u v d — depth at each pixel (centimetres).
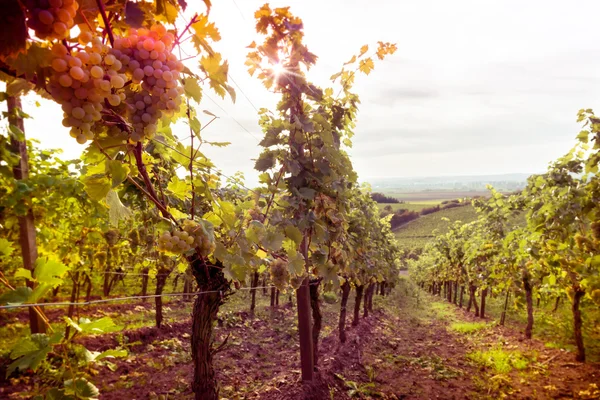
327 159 494
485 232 1338
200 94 144
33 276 124
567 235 747
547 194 813
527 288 1116
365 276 1113
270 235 319
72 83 89
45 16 74
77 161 616
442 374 789
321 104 553
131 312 1089
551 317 1363
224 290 311
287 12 444
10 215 478
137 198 466
